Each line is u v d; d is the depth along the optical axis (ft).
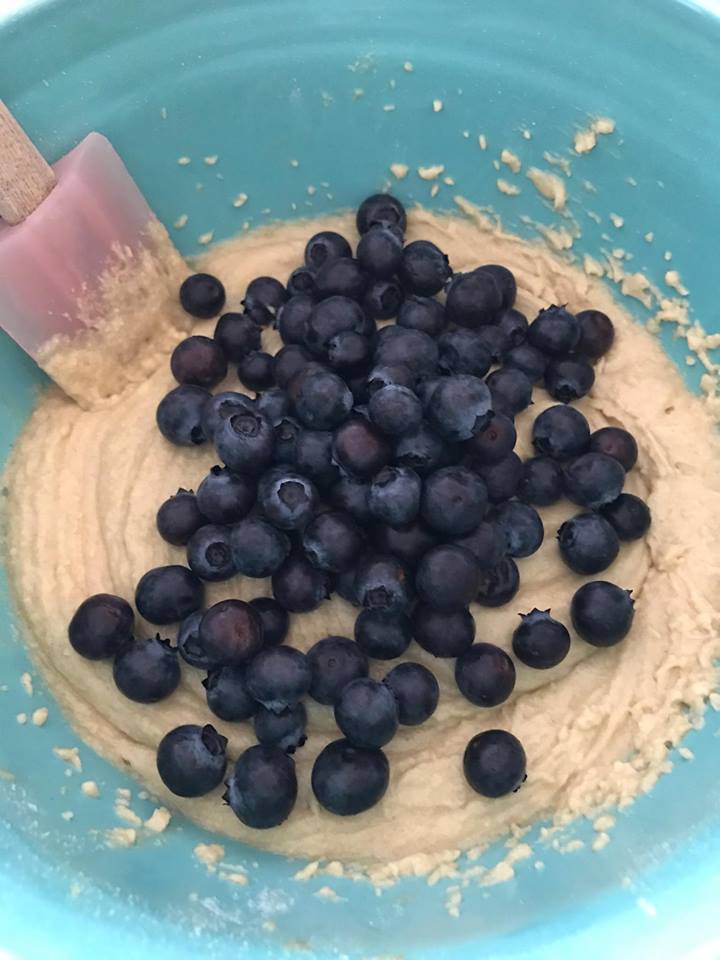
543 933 0.50
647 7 0.67
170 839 0.61
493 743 0.62
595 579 0.70
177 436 0.73
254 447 0.68
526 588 0.70
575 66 0.71
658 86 0.69
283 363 0.74
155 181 0.77
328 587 0.67
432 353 0.71
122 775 0.65
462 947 0.52
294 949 0.53
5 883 0.50
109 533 0.72
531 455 0.75
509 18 0.71
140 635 0.69
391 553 0.65
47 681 0.67
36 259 0.67
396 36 0.73
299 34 0.73
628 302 0.79
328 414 0.67
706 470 0.73
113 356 0.76
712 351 0.74
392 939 0.54
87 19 0.67
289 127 0.78
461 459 0.69
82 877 0.52
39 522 0.72
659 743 0.63
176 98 0.73
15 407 0.74
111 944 0.49
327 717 0.67
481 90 0.74
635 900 0.51
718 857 0.53
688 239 0.73
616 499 0.70
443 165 0.80
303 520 0.66
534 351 0.76
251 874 0.60
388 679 0.64
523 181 0.79
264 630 0.65
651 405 0.76
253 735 0.66
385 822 0.63
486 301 0.75
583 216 0.78
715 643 0.65
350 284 0.77
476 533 0.65
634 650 0.67
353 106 0.77
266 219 0.83
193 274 0.81
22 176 0.66
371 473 0.66
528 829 0.63
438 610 0.63
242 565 0.66
